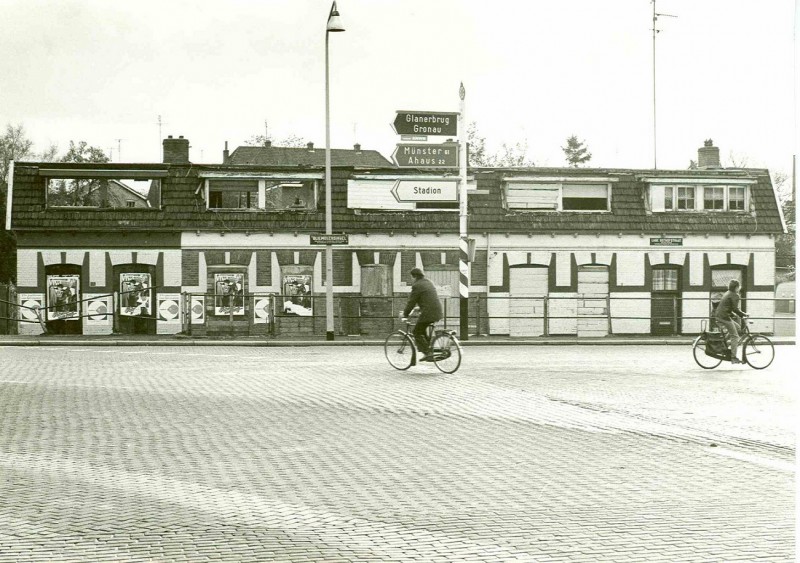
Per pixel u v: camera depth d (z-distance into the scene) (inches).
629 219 1528.1
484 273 1496.1
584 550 299.4
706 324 1513.3
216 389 733.9
